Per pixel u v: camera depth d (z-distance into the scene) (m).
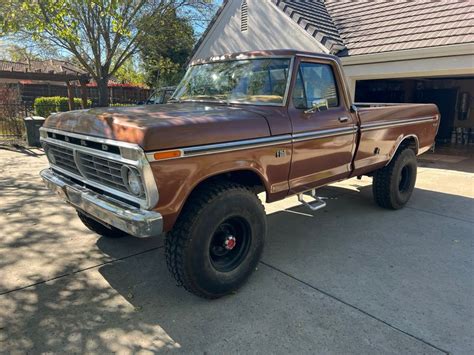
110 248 4.33
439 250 4.37
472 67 8.23
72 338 2.80
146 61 25.25
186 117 3.12
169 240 3.08
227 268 3.35
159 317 3.07
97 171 3.22
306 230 4.97
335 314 3.11
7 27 9.39
